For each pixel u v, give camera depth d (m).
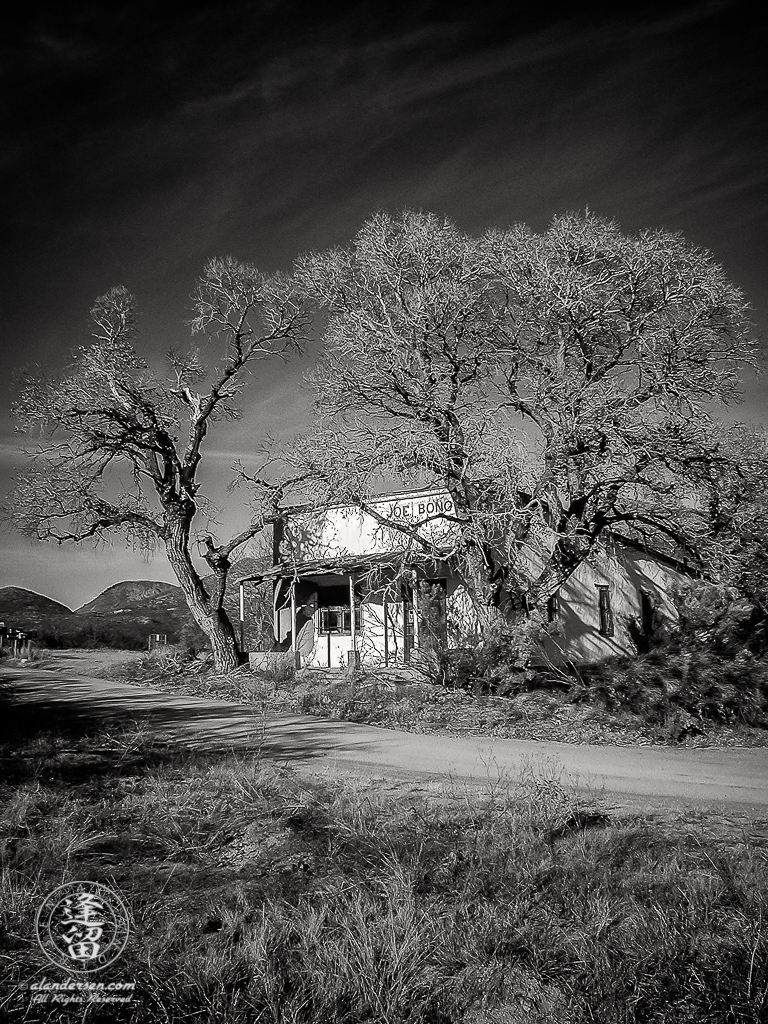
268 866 6.81
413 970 4.91
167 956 5.07
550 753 13.23
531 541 20.20
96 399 27.80
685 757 13.19
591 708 16.78
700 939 5.29
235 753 12.26
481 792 9.73
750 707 16.02
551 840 7.46
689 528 21.20
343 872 6.58
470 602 24.39
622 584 26.83
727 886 6.19
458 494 21.23
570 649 24.59
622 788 10.35
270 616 33.59
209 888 6.29
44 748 11.85
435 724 16.41
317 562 26.36
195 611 28.03
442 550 22.23
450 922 5.55
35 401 27.41
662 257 20.31
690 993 4.77
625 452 19.20
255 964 4.93
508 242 21.48
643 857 6.97
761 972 4.87
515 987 4.89
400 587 23.89
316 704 18.77
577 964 5.08
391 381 22.09
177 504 28.44
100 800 8.82
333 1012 4.55
